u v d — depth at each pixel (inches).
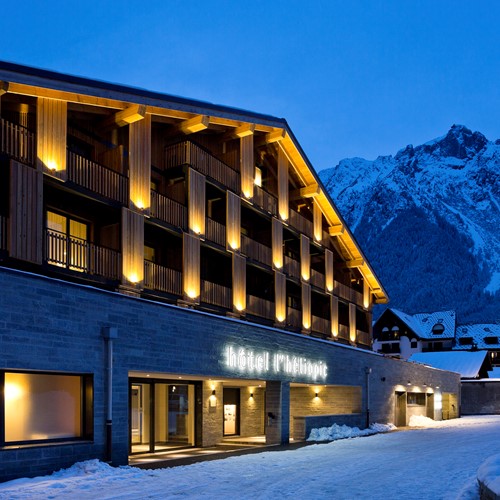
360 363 1323.8
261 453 842.8
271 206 1253.1
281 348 1026.7
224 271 1125.1
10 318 556.7
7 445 560.1
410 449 888.3
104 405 647.8
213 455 820.0
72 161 778.2
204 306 1008.9
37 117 726.5
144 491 520.7
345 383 1246.9
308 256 1391.5
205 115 992.9
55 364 595.2
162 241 1003.9
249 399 1218.0
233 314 1087.0
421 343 3430.1
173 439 916.6
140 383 859.4
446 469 658.2
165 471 646.5
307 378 1101.1
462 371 2485.2
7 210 709.3
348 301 1603.1
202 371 815.7
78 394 634.2
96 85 767.7
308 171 1364.4
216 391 999.6
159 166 1013.8
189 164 1006.4
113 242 858.8
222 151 1166.3
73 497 486.6
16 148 718.5
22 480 544.1
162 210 943.0
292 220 1342.3
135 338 701.3
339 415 1203.2
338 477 607.5
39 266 709.9
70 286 620.4
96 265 796.0
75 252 822.5
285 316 1262.3
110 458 642.2
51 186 755.4
